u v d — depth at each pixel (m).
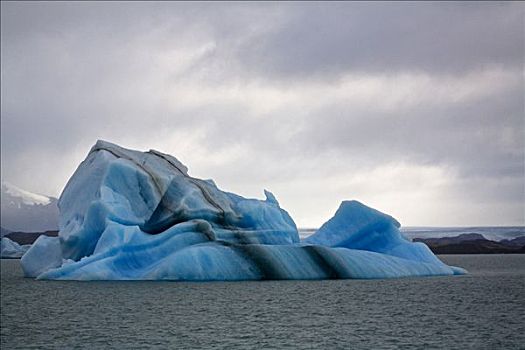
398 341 44.81
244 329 50.03
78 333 49.44
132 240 79.12
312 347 43.19
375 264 81.44
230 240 83.12
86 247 83.50
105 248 78.81
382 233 90.06
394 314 57.19
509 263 169.12
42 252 94.00
